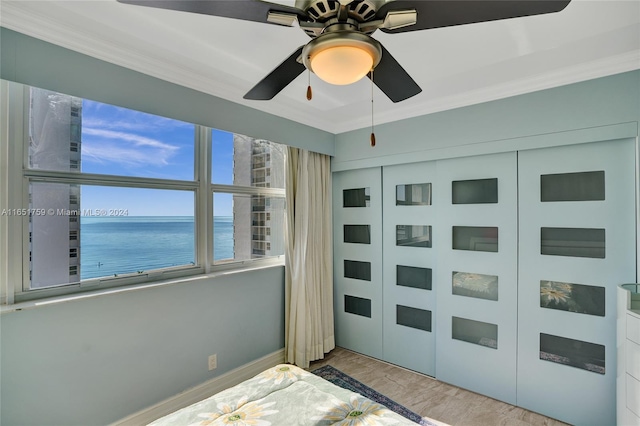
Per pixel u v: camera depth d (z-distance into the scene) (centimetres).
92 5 148
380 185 317
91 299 184
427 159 279
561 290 222
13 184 164
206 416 135
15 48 151
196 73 216
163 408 215
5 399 157
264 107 269
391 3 96
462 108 261
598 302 209
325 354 332
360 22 108
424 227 289
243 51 193
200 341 238
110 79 182
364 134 321
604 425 205
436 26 110
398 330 305
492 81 232
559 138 218
